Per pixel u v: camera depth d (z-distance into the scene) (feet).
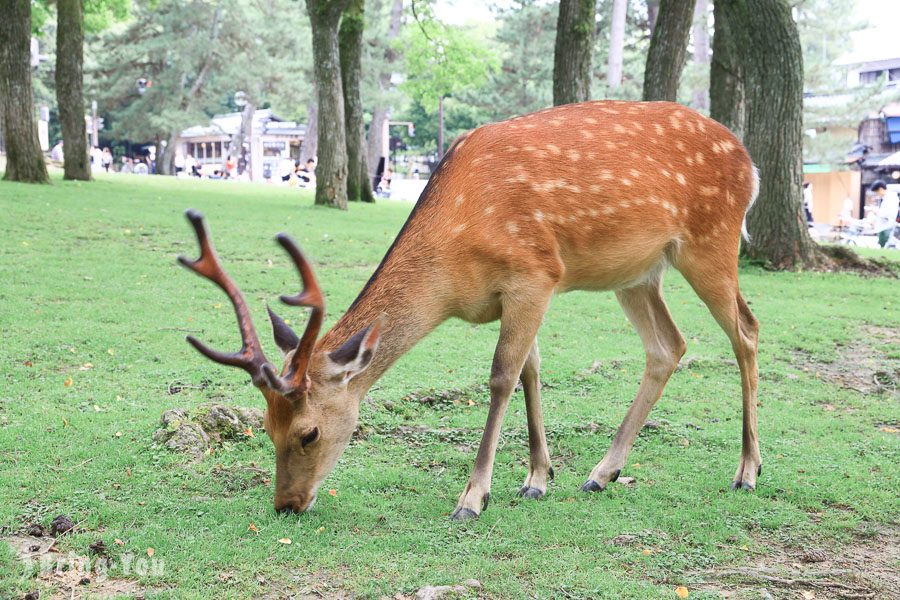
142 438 16.75
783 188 41.32
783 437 19.19
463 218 14.65
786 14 39.99
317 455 13.64
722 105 50.96
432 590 11.37
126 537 12.86
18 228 39.75
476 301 15.03
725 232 16.67
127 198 56.03
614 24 113.39
